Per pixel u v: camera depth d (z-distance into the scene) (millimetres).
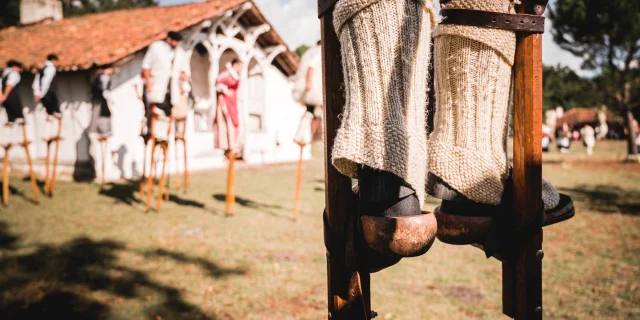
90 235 5262
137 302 3246
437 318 2996
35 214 6496
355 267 797
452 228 1026
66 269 3971
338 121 839
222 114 6492
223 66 16250
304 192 9133
